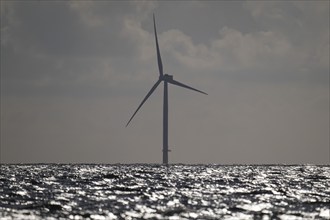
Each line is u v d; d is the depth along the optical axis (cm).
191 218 11244
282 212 12138
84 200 14175
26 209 12269
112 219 11088
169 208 12631
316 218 11350
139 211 12119
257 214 11819
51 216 11281
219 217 11394
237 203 13762
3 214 11394
